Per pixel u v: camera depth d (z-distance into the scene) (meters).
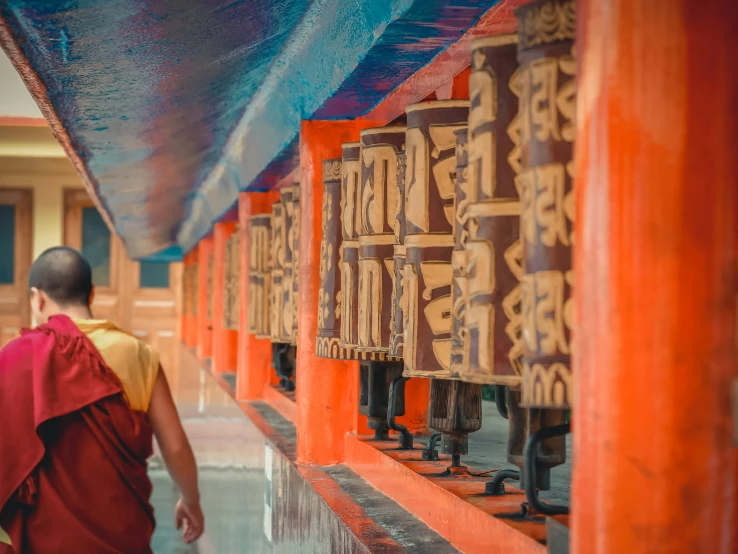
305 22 3.34
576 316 1.50
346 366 4.04
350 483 3.53
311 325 4.06
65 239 16.59
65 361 2.59
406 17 2.51
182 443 2.77
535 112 1.81
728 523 1.41
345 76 3.21
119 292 16.95
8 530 2.53
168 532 7.81
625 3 1.42
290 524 3.97
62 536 2.54
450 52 2.82
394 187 3.21
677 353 1.40
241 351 6.96
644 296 1.40
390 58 2.95
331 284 3.70
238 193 6.77
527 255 1.83
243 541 5.73
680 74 1.40
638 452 1.41
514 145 2.05
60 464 2.56
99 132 4.35
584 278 1.47
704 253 1.40
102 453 2.59
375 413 3.76
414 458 3.26
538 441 2.09
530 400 1.81
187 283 15.08
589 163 1.46
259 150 5.23
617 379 1.41
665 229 1.40
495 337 2.05
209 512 7.71
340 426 4.03
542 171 1.80
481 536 2.31
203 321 11.98
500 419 4.91
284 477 4.21
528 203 1.83
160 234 12.38
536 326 1.80
